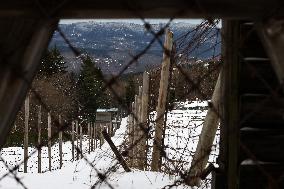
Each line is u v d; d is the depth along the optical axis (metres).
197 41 5.59
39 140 14.01
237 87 2.99
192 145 8.91
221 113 3.53
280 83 1.35
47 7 1.30
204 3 1.29
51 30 1.43
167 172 6.71
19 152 19.89
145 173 6.68
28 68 1.42
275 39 1.30
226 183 3.43
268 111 2.90
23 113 20.91
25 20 1.36
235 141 3.08
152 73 8.86
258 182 3.07
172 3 1.30
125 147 7.95
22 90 1.48
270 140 3.00
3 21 1.36
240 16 1.33
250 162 2.99
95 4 1.30
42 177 7.78
